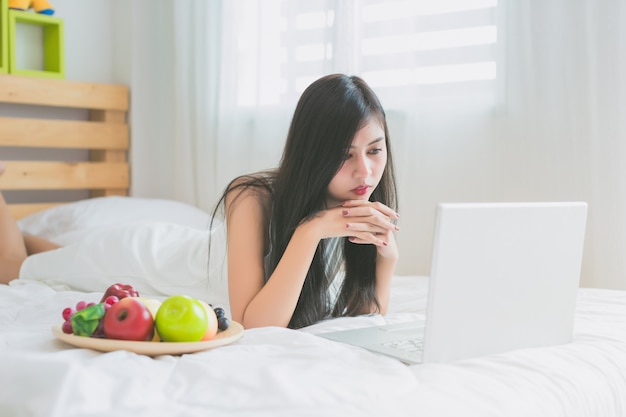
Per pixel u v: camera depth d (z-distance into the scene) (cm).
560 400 101
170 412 83
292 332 115
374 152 142
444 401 90
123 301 107
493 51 254
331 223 138
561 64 236
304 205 142
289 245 139
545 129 240
